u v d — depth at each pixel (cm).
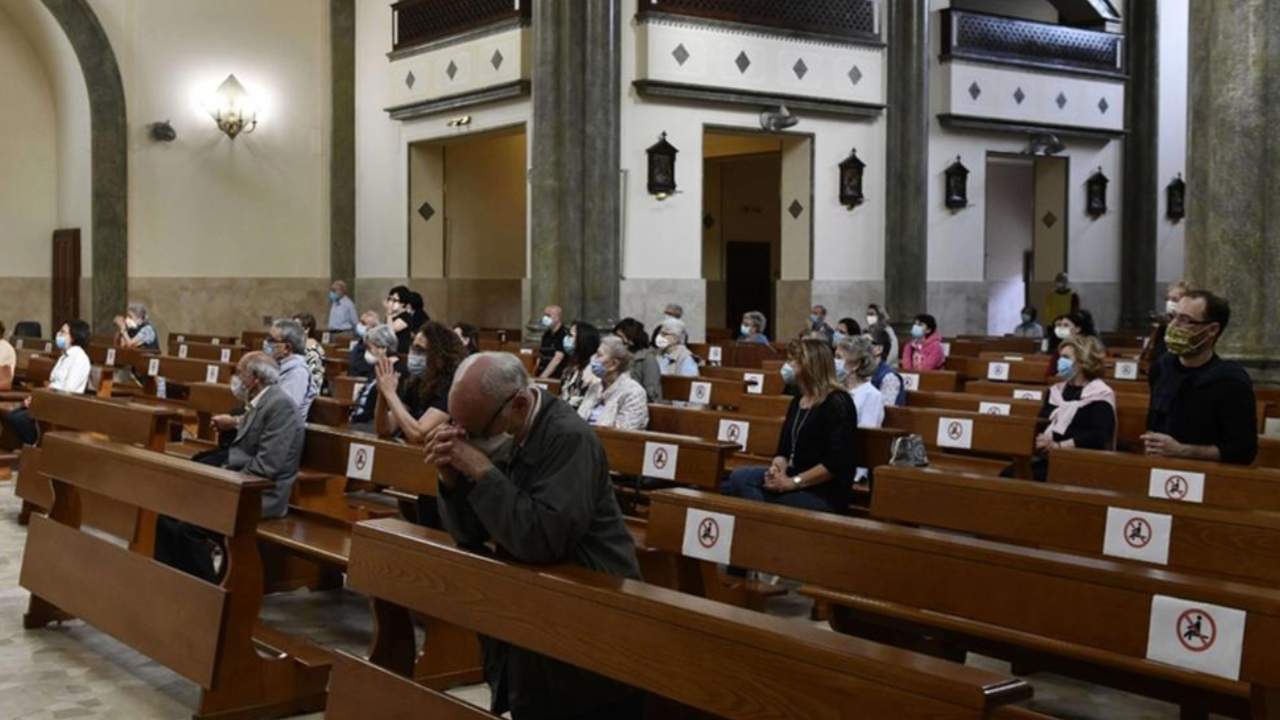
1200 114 905
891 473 530
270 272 1989
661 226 1642
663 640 308
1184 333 572
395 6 1886
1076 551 470
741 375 1147
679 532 457
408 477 600
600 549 365
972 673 253
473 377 352
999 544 384
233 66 1944
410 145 1889
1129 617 344
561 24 1569
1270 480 526
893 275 1852
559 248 1578
